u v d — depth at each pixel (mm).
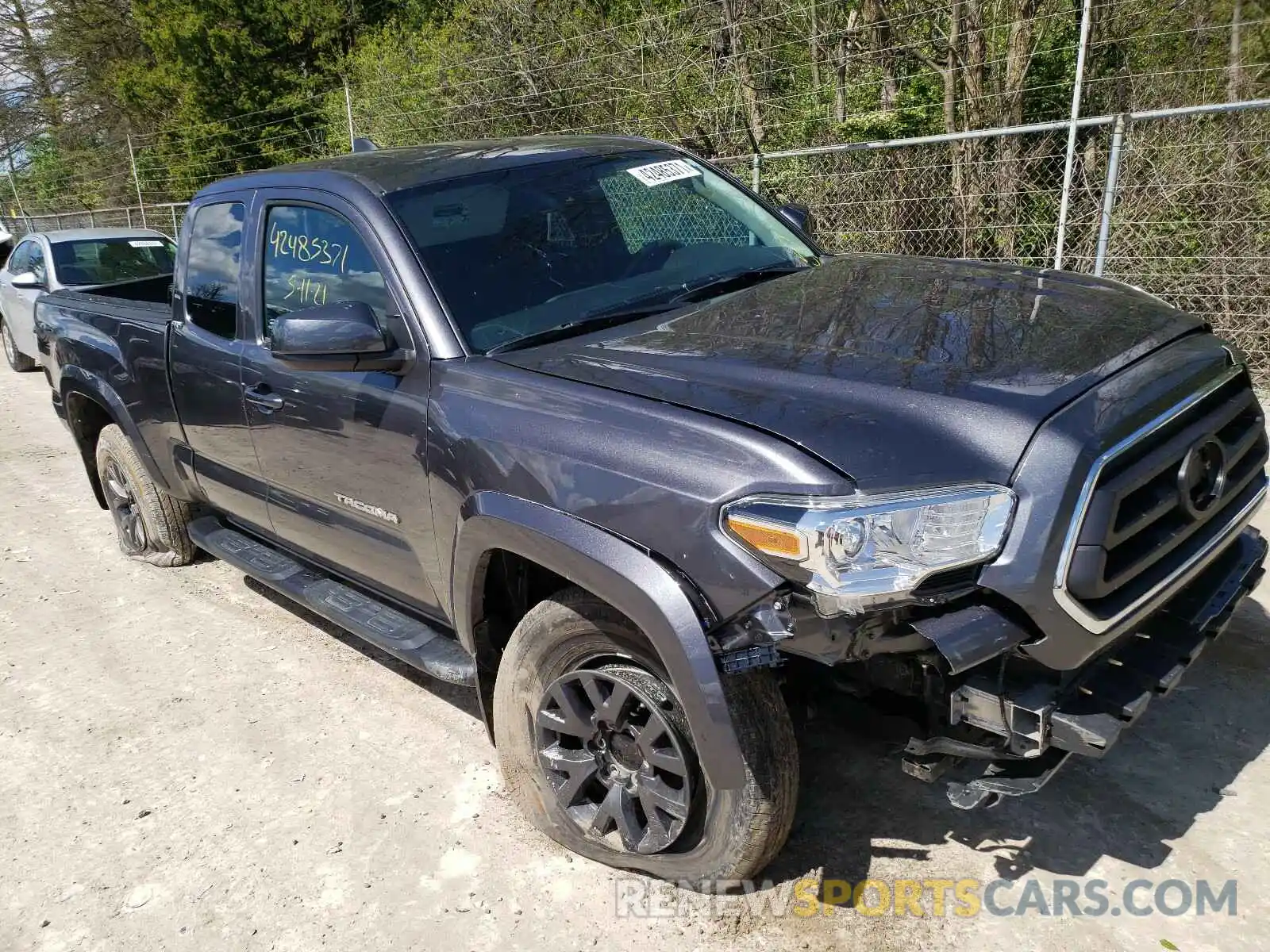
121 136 28781
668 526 2211
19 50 31875
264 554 4180
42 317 5441
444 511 2803
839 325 2693
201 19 22562
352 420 3088
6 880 2936
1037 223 7809
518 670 2719
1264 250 6805
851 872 2637
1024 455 2100
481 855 2861
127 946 2643
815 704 2482
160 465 4625
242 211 3779
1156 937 2348
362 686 3896
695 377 2461
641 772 2543
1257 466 2691
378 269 3062
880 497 2029
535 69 12680
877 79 10477
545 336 2916
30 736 3711
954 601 2084
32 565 5480
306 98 22078
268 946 2594
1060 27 9219
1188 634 2408
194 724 3705
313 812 3125
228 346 3750
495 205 3268
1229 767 2928
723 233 3654
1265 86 8297
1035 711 2088
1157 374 2379
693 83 11273
